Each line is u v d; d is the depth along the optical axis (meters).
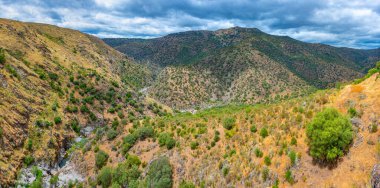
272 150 34.91
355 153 27.02
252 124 43.88
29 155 58.97
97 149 63.00
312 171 29.33
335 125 28.14
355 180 25.27
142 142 58.53
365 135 27.67
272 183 31.55
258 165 34.62
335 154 27.45
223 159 40.56
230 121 48.03
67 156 69.88
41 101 79.50
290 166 31.30
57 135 72.56
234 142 42.88
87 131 89.31
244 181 34.50
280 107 44.06
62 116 82.25
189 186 39.59
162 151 52.28
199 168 42.38
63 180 57.47
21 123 63.38
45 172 59.59
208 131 50.59
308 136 30.45
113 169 52.25
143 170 49.78
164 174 43.78
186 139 51.53
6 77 73.06
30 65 95.81
